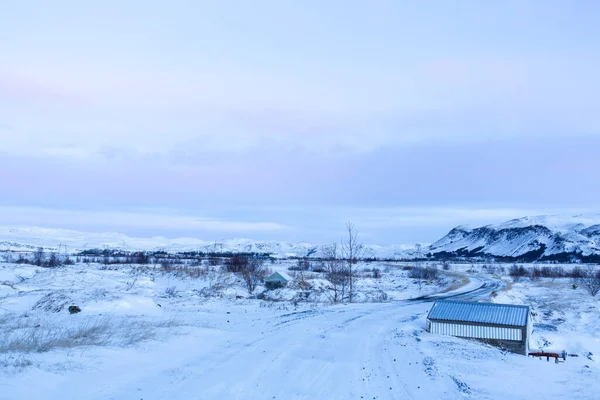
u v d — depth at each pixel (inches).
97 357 711.1
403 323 1368.1
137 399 543.2
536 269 4694.9
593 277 3248.0
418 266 5502.0
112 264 4215.1
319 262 5211.6
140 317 1293.1
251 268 3006.9
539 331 1464.1
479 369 837.2
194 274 3036.4
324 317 1444.4
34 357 664.4
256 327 1194.6
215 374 684.7
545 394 702.5
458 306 1285.7
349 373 739.4
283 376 698.2
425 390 660.1
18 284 2274.9
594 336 1485.0
